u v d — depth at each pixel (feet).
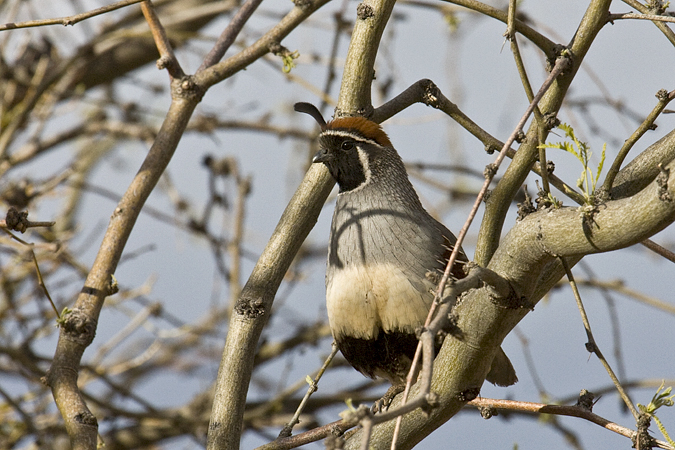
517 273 19.24
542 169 19.61
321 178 25.41
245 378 23.66
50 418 40.93
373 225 24.68
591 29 20.31
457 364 20.74
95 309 21.61
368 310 24.38
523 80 19.99
